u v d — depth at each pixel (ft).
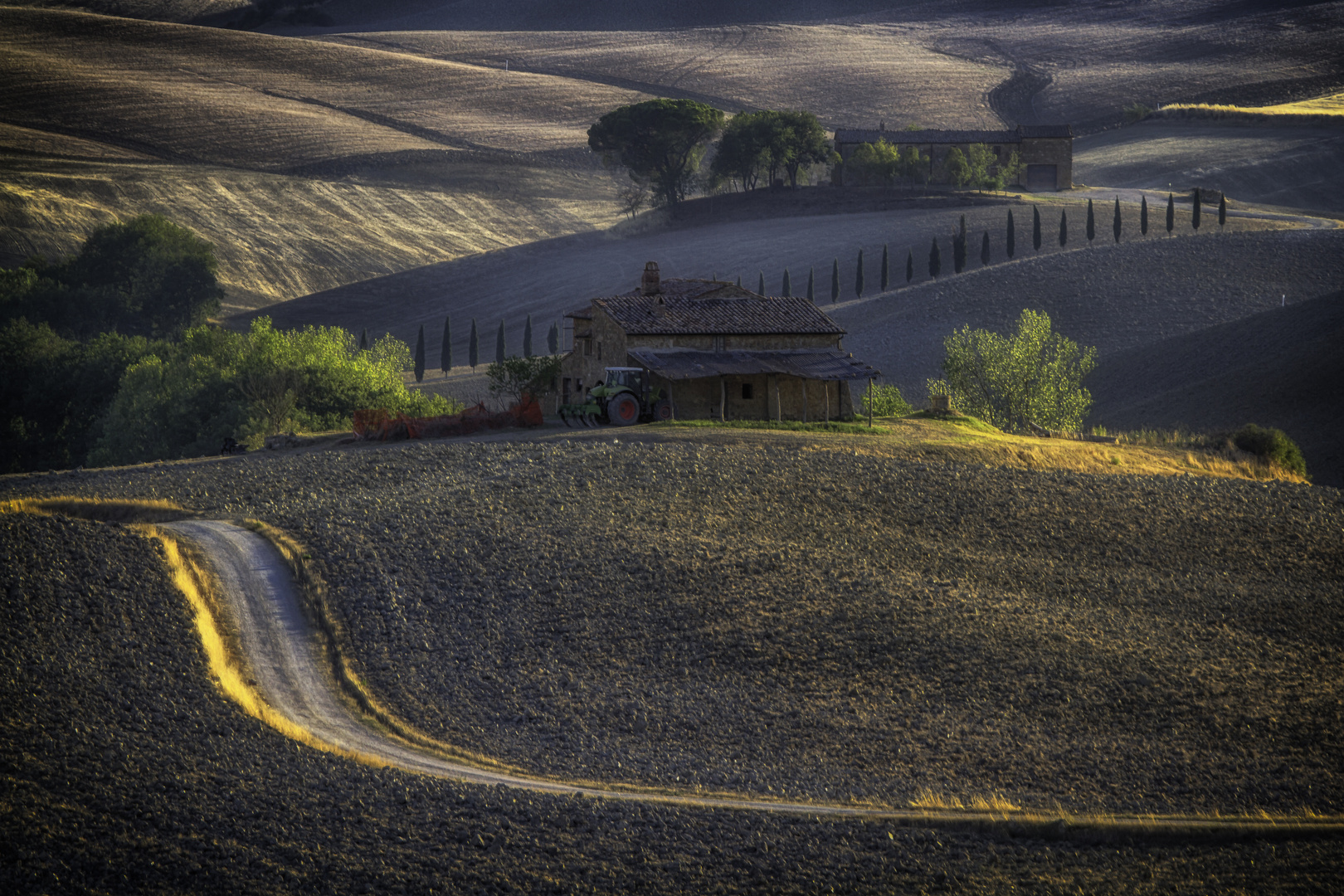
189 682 198.59
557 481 325.42
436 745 187.21
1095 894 131.85
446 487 325.83
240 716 187.32
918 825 154.92
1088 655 236.63
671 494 317.42
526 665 223.30
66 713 178.09
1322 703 218.79
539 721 200.23
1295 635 256.73
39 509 311.47
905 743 195.83
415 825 148.77
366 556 266.98
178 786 155.84
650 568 266.16
